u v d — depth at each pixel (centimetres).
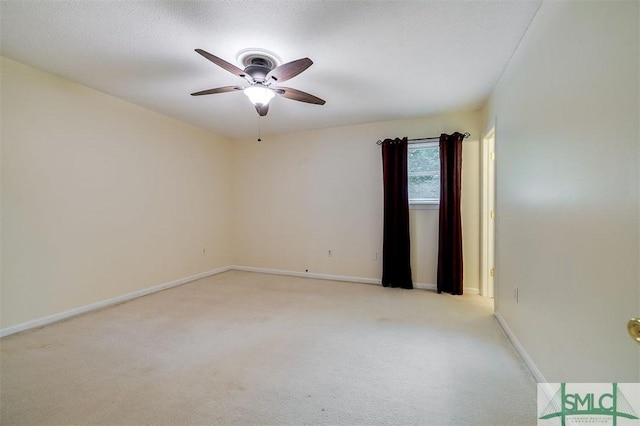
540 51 178
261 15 184
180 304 326
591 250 125
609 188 114
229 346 225
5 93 243
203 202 460
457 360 204
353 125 433
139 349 220
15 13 183
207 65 251
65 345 226
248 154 508
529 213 196
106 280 321
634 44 99
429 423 144
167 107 359
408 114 382
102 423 144
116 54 234
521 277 212
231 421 146
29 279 259
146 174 367
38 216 265
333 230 450
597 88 121
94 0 172
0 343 229
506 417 148
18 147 252
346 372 190
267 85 233
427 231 393
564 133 149
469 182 372
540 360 177
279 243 487
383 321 276
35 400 161
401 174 392
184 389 171
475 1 172
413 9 179
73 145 291
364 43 216
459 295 361
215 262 486
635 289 100
